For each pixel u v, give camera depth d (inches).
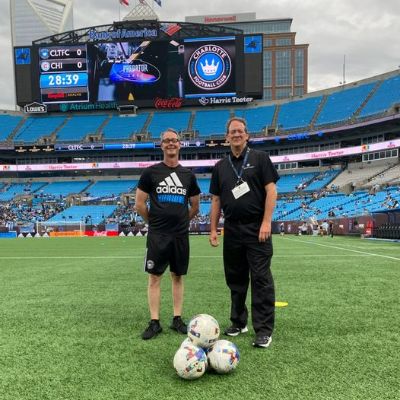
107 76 2058.3
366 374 116.7
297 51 5206.7
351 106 1939.0
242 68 2005.4
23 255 591.8
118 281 310.7
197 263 433.1
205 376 117.0
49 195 2031.3
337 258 470.3
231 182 156.9
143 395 104.5
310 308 201.5
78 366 125.9
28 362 130.0
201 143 1988.2
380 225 1022.4
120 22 2032.5
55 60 2058.3
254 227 154.3
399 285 271.7
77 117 2313.0
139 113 2305.6
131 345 146.7
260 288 149.5
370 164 1795.0
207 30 2054.6
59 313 199.9
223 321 180.1
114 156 2159.2
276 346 142.6
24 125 2266.2
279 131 2004.2
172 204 165.5
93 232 1587.1
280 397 102.4
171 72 2046.0
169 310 205.0
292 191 1833.2
